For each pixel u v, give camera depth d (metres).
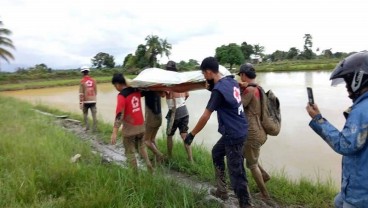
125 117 5.84
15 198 4.39
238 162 4.43
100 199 4.30
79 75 61.78
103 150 8.20
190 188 4.99
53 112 15.20
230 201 5.07
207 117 4.18
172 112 6.62
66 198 4.59
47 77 57.88
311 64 68.44
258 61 101.50
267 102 4.98
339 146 2.62
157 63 70.19
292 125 11.55
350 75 2.74
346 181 2.72
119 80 5.82
